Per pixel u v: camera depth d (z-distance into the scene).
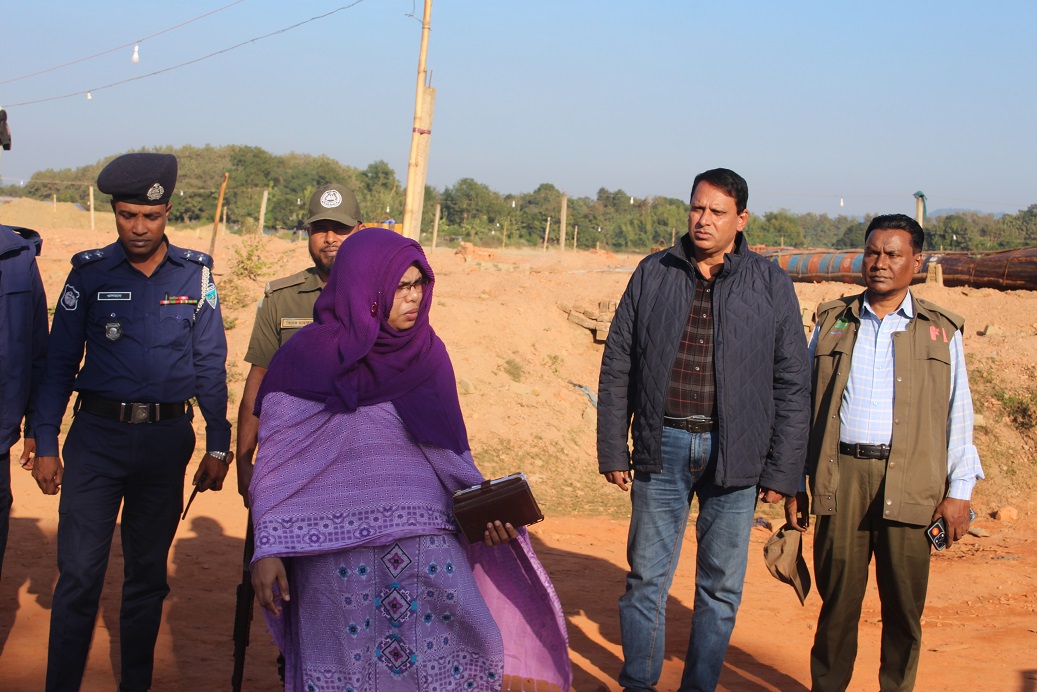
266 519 3.18
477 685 3.27
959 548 9.98
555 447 12.30
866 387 4.63
